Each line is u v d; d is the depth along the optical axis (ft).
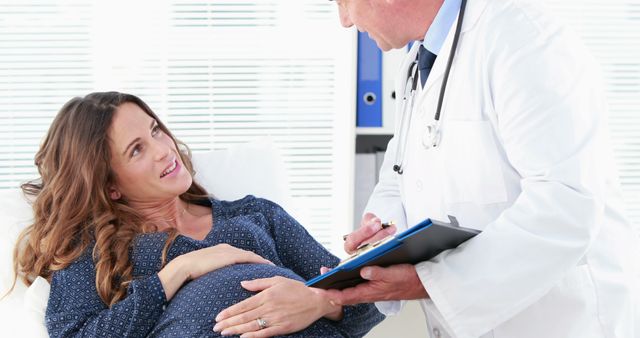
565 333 4.69
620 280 4.71
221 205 6.90
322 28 9.23
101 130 6.40
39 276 6.20
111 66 9.01
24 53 8.91
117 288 6.01
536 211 4.34
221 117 9.21
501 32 4.65
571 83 4.44
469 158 4.83
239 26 9.15
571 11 9.41
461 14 4.86
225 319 5.48
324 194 9.41
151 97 9.11
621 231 4.78
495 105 4.64
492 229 4.50
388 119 9.31
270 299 5.51
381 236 5.25
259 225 6.73
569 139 4.33
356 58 9.06
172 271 5.86
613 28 9.44
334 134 9.38
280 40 9.21
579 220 4.28
